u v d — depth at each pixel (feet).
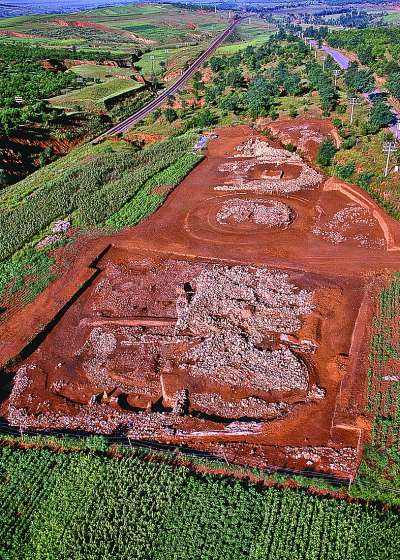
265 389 130.31
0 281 186.50
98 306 170.40
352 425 118.21
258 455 113.70
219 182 255.50
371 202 215.10
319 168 259.39
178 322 154.51
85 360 147.02
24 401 134.51
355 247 189.16
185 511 103.09
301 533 97.60
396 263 176.86
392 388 126.72
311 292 163.94
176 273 183.01
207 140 311.47
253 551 95.61
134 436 121.39
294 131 296.71
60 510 105.91
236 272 173.99
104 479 110.83
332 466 109.60
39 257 199.11
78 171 274.77
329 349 142.00
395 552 92.89
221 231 208.85
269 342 145.48
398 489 103.04
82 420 127.13
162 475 109.91
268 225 209.15
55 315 165.68
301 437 117.19
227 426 120.57
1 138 305.12
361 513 99.55
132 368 142.10
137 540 98.89
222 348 141.90
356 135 270.05
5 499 109.40
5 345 153.79
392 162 232.73
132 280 182.09
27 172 307.58
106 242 206.90
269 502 102.73
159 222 220.43
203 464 112.47
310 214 216.33
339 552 93.91
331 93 323.16
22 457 118.01
